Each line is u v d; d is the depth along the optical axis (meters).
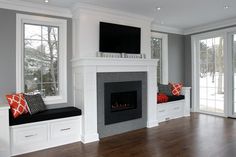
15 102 3.27
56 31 4.14
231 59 5.23
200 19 5.03
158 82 5.80
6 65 3.53
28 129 3.24
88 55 3.94
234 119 5.11
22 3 3.60
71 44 4.17
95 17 4.00
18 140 3.16
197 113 5.95
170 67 5.98
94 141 3.69
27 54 3.84
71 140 3.65
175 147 3.29
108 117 3.97
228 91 5.28
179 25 5.68
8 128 3.02
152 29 5.50
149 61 4.50
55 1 3.65
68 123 3.62
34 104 3.49
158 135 3.94
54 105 4.01
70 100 4.18
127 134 4.05
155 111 4.66
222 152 3.04
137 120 4.42
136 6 3.97
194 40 6.05
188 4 3.90
